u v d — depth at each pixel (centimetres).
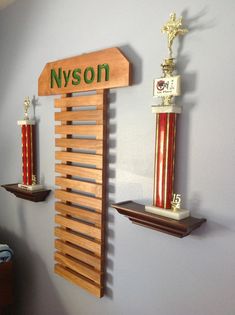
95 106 132
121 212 112
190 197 101
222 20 90
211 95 94
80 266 141
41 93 156
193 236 101
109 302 133
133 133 118
